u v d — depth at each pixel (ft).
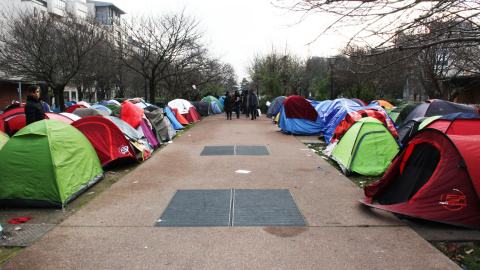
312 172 25.07
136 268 11.59
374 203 17.75
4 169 17.79
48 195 17.62
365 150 24.86
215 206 17.63
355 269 11.46
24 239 13.87
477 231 14.39
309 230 14.61
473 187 14.48
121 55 73.10
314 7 13.71
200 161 29.09
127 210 17.16
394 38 14.16
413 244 13.25
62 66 60.95
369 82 87.45
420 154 17.38
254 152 33.27
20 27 56.75
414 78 54.29
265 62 103.40
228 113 74.33
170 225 15.21
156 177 23.77
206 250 12.83
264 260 12.07
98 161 23.58
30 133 18.33
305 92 116.88
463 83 59.16
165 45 71.46
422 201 15.21
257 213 16.61
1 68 60.70
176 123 53.72
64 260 12.14
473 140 15.20
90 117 25.70
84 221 15.75
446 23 13.78
